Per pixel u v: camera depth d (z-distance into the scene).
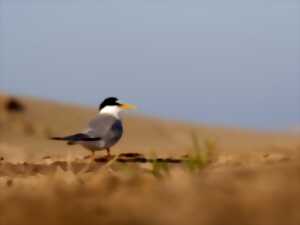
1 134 60.06
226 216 7.12
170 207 7.73
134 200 8.33
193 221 7.04
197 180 9.24
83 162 19.09
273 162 12.62
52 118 71.88
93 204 8.32
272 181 8.66
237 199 7.80
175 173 11.05
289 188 8.13
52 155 23.34
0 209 8.55
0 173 17.27
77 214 7.80
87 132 21.33
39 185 11.54
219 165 13.15
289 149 18.16
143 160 20.41
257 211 7.22
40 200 8.91
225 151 20.22
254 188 8.24
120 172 13.82
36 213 8.07
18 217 8.03
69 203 8.48
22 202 8.80
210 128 69.50
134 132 67.50
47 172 17.25
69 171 14.50
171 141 61.66
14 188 11.64
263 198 7.70
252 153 17.55
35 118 69.81
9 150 28.69
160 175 10.87
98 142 21.22
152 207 7.82
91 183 10.55
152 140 61.34
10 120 66.62
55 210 8.04
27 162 19.39
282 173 9.35
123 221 7.34
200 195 8.15
